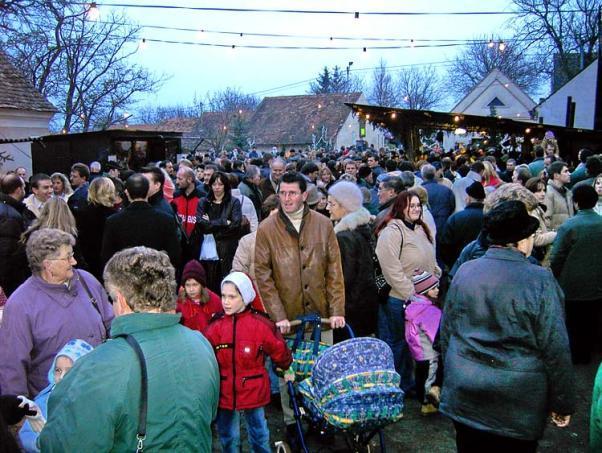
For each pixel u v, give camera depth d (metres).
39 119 18.12
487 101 46.34
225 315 3.59
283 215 4.00
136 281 2.09
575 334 5.57
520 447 2.75
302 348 3.88
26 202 6.75
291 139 49.25
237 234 6.39
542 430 2.71
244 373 3.53
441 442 4.22
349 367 3.21
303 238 3.97
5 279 4.70
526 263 2.79
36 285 3.21
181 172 6.75
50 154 14.68
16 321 3.10
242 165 11.65
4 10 16.28
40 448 1.85
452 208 8.11
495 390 2.69
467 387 2.77
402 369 4.85
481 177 8.13
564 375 2.64
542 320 2.64
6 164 17.05
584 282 5.32
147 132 14.82
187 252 6.54
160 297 2.11
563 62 34.22
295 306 3.97
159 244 4.80
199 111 49.91
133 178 4.81
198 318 4.27
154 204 5.63
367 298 4.46
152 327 2.07
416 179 8.98
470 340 2.81
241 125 40.72
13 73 18.41
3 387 3.03
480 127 17.27
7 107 16.72
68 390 1.87
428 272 4.67
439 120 16.89
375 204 8.28
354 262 4.40
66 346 2.98
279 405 4.82
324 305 4.03
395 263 4.54
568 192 6.77
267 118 51.84
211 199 6.36
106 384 1.87
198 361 2.09
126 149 14.99
